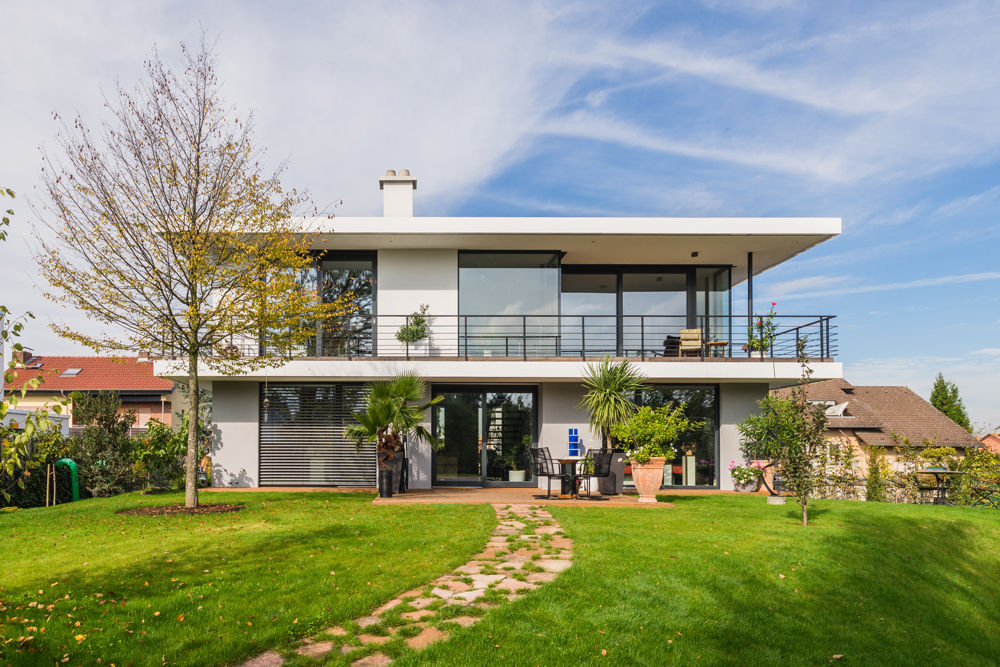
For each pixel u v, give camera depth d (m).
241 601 5.77
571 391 15.52
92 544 8.13
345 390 15.47
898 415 27.59
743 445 15.73
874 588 7.59
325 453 15.35
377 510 10.98
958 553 10.05
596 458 13.63
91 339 10.96
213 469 15.24
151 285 10.98
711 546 8.26
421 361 14.34
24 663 4.55
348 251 15.78
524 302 15.92
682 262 17.38
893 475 16.73
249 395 15.41
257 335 11.56
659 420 12.98
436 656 4.81
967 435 26.28
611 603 6.11
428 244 15.33
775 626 6.18
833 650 5.95
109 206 10.59
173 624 5.23
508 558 7.55
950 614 7.68
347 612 5.55
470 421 15.82
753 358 14.88
